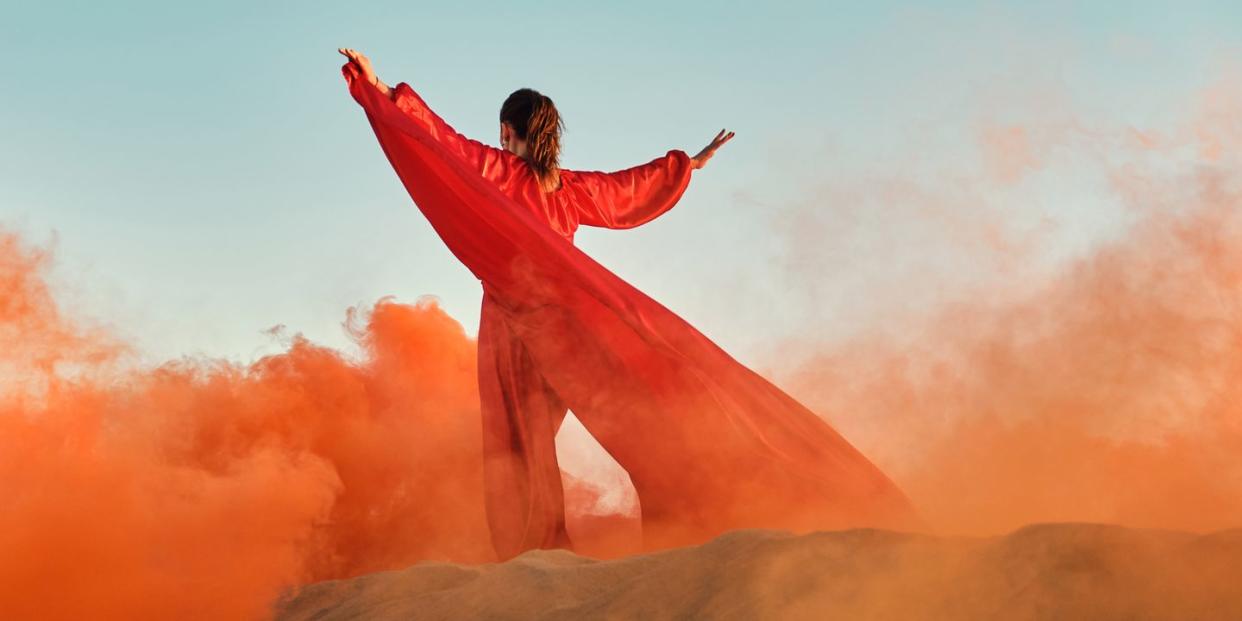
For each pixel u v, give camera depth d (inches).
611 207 251.4
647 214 256.7
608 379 222.2
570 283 222.2
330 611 150.8
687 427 218.1
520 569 141.5
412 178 223.0
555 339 224.5
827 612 101.1
